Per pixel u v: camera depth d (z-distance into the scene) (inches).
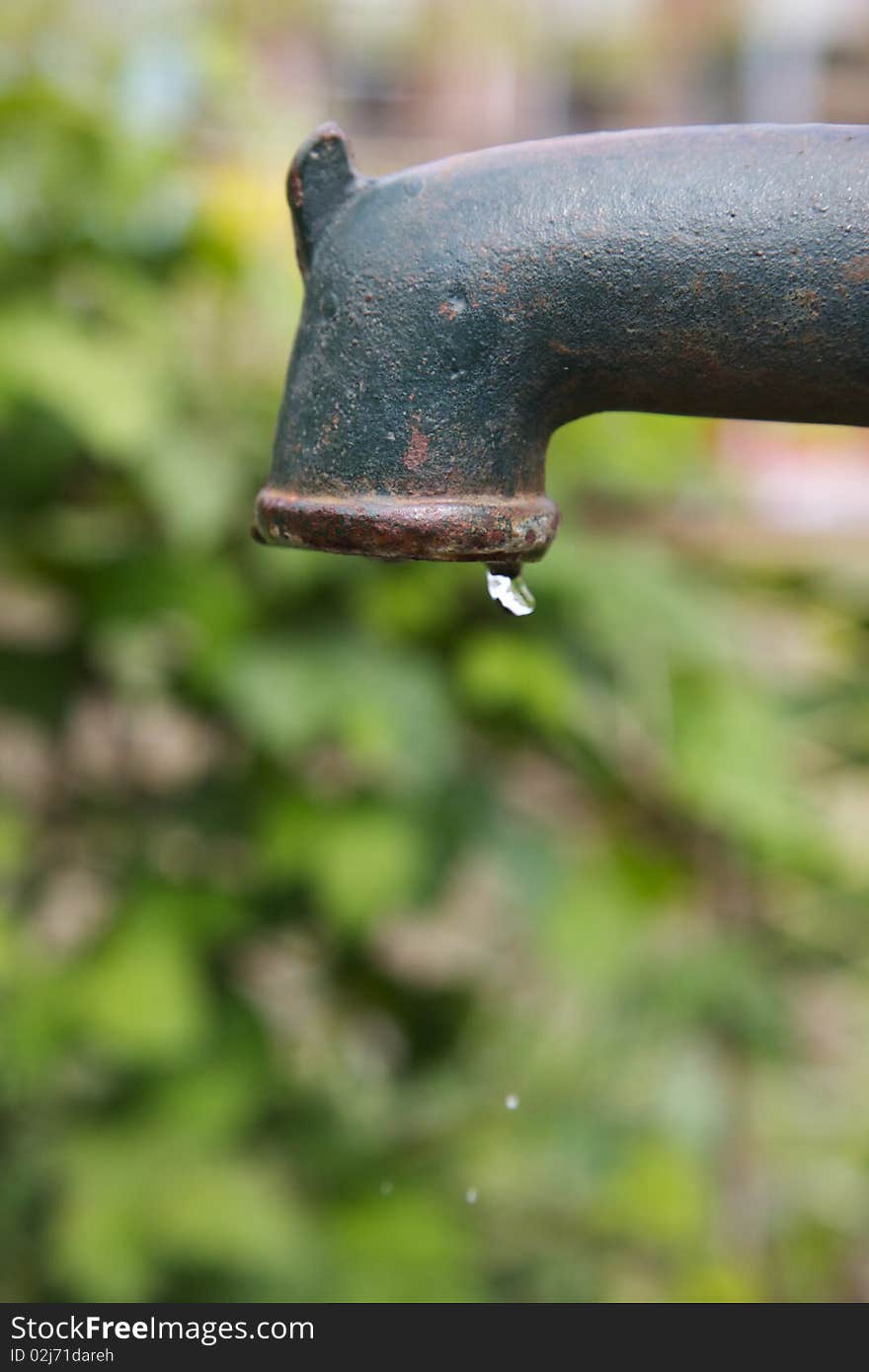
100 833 68.3
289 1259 63.2
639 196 33.8
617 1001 72.5
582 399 34.3
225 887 66.9
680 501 73.0
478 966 80.9
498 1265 73.3
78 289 62.2
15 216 60.4
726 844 70.5
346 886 60.9
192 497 57.6
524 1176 74.0
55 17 63.6
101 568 61.3
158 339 61.6
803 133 33.8
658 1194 74.2
